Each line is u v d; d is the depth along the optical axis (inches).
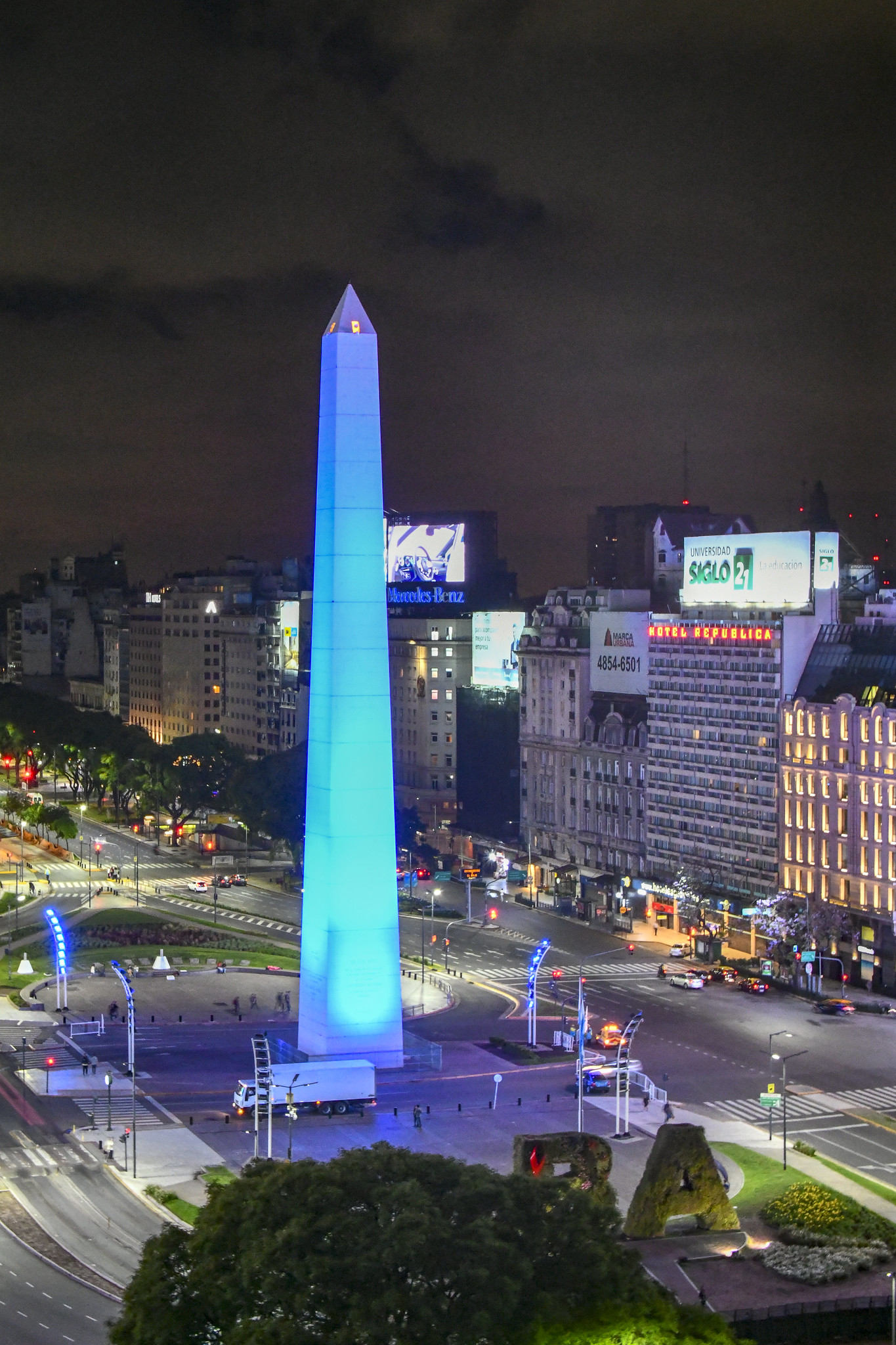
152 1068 6963.6
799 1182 5344.5
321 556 6560.0
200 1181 5433.1
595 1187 4761.3
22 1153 5767.7
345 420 6422.2
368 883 6648.6
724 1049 7263.8
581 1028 6181.1
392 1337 3262.8
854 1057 7140.8
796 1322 4158.5
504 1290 3316.9
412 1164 3725.4
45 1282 4584.2
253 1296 3415.4
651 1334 3398.1
